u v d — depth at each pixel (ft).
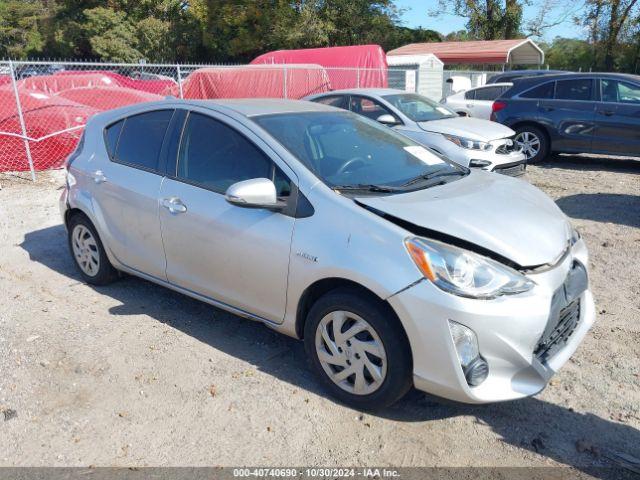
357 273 9.99
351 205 10.65
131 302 15.56
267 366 12.34
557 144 34.86
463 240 9.93
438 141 27.66
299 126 12.94
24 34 150.20
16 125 31.58
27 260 18.95
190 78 50.34
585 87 33.91
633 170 34.01
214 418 10.64
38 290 16.44
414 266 9.62
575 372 12.01
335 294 10.52
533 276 9.86
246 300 12.17
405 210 10.46
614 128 32.78
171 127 13.96
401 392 10.18
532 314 9.52
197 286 13.17
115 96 39.58
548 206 12.16
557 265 10.30
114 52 122.21
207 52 127.03
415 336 9.60
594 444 9.87
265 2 109.70
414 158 13.46
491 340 9.41
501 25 128.77
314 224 10.78
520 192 12.43
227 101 14.07
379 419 10.56
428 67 71.87
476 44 96.89
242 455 9.69
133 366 12.37
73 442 10.07
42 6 156.25
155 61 124.57
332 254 10.36
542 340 9.97
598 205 25.46
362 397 10.57
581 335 11.26
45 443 10.06
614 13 116.67
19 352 12.96
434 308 9.39
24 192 28.17
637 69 117.19
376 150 13.19
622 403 10.98
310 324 11.05
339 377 10.83
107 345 13.25
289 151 11.84
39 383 11.80
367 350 10.28
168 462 9.55
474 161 26.89
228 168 12.50
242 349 13.07
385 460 9.55
